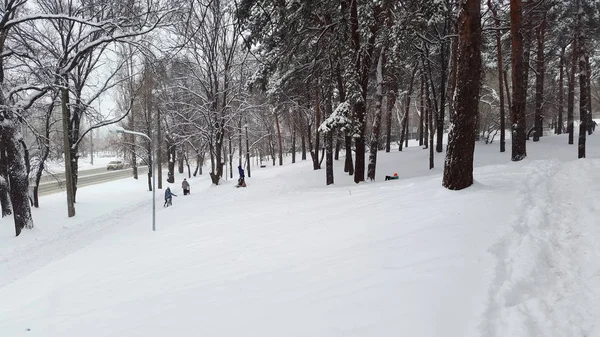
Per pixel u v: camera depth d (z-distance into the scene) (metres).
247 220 9.66
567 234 4.76
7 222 17.45
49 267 8.04
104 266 7.22
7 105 14.27
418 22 13.90
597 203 5.79
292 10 14.08
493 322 2.82
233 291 4.39
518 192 7.12
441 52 22.44
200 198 20.17
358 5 15.43
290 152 57.56
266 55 18.16
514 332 2.67
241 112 29.69
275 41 16.52
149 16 14.39
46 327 4.35
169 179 36.66
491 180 9.01
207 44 26.61
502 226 5.04
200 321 3.66
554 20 22.97
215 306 4.00
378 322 3.03
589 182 7.63
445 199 7.32
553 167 10.52
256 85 19.91
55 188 31.62
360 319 3.13
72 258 8.59
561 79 29.44
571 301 3.16
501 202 6.38
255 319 3.50
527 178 8.77
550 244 4.45
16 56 15.27
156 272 5.98
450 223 5.52
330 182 18.20
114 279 6.02
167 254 7.28
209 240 7.95
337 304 3.49
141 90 26.81
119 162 54.53
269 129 41.53
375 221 6.66
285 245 6.27
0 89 14.09
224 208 13.48
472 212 5.95
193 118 31.03
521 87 15.83
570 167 10.27
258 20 14.65
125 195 27.52
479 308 2.99
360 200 9.38
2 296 6.31
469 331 2.71
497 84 35.75
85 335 3.86
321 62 16.72
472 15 7.75
